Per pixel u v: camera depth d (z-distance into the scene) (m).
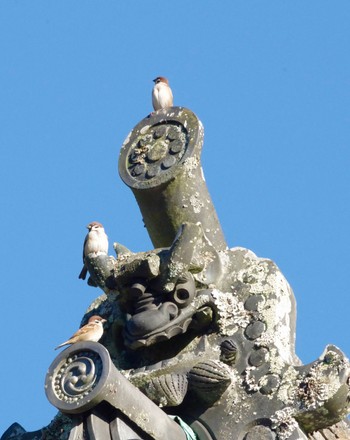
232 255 16.23
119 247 16.22
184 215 16.69
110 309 16.48
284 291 15.90
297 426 14.70
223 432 14.92
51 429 16.28
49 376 14.14
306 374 14.93
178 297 15.57
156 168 16.81
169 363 15.27
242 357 15.34
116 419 13.95
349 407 14.82
